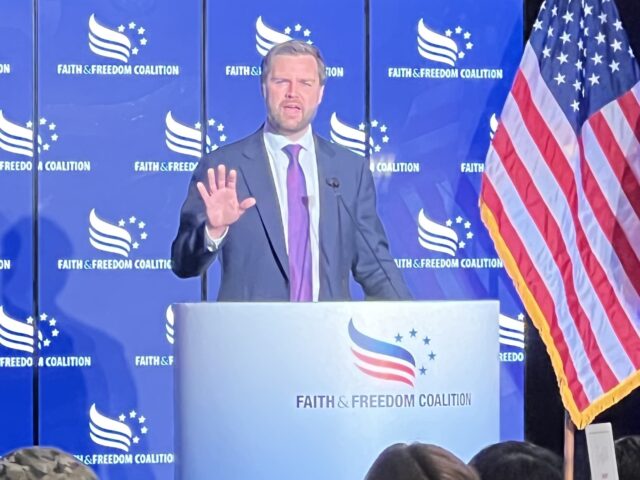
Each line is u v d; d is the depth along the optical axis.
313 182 8.05
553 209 6.24
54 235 7.86
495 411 3.41
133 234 7.93
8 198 7.82
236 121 8.05
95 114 7.91
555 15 6.62
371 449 3.21
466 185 8.20
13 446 7.80
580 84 6.55
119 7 7.94
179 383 3.31
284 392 3.19
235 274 7.98
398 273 8.13
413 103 8.18
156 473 7.91
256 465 3.19
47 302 7.84
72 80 7.89
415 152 8.18
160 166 7.97
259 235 7.99
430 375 3.26
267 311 3.19
